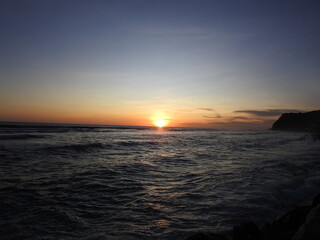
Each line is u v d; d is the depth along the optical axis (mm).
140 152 19219
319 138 47375
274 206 6773
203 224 5371
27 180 8594
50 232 4738
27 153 14711
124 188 8305
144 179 9750
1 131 36094
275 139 47562
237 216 5883
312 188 9102
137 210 6188
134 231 4910
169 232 4914
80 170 10867
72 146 18703
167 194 7691
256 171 11805
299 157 18000
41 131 42031
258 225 5469
